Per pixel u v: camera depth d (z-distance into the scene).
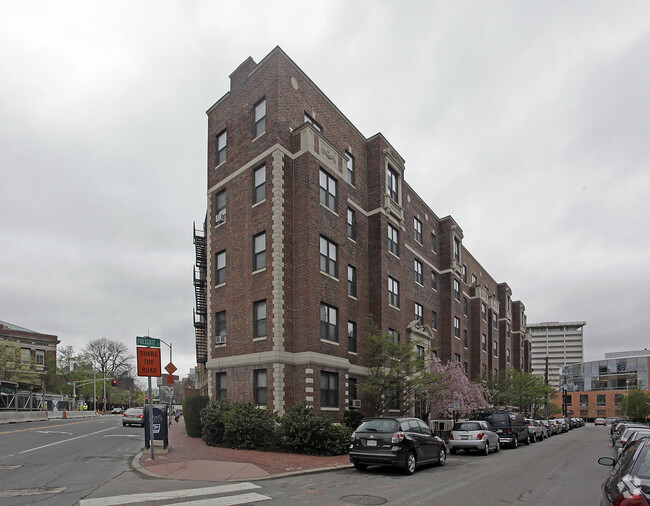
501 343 55.94
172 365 27.03
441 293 39.25
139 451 17.91
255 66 24.98
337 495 10.31
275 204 21.75
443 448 16.91
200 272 39.06
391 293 28.55
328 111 26.05
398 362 23.42
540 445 30.48
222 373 23.47
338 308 23.38
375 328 25.00
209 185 26.55
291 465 14.50
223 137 26.39
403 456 13.91
